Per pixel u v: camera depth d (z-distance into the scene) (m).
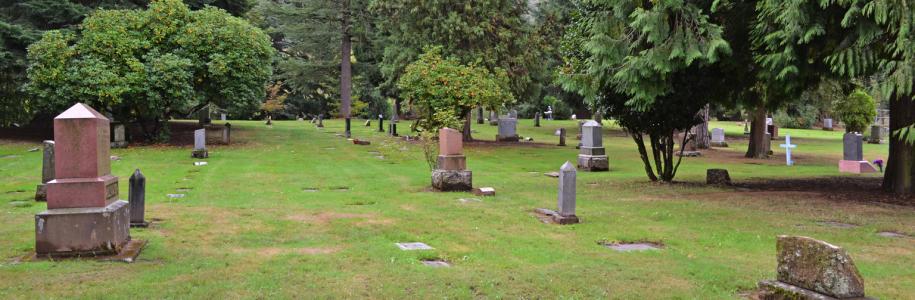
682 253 8.49
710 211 12.26
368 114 56.38
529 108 61.56
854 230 10.14
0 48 25.67
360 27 46.03
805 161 27.19
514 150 29.58
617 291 6.54
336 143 29.73
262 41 28.77
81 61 24.48
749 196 14.59
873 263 7.85
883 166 24.80
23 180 16.59
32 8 26.84
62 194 7.60
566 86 16.59
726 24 14.62
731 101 19.08
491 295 6.38
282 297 6.18
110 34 24.62
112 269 7.15
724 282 6.90
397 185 16.78
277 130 35.84
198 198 13.80
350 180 17.80
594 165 22.11
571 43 20.53
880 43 11.78
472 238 9.46
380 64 37.34
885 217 11.45
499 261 7.93
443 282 6.82
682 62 14.05
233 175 18.38
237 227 10.23
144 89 24.31
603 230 10.20
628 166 23.92
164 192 14.67
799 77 13.40
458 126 24.33
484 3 31.67
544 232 10.02
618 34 15.42
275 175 18.62
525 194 15.02
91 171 7.70
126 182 16.30
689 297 6.33
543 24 35.94
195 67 26.02
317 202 13.39
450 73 28.06
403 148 27.20
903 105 14.57
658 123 17.30
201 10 27.47
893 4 10.53
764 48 13.73
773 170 23.09
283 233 9.77
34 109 29.89
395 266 7.55
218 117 49.72
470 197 14.38
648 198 14.40
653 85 14.55
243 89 27.11
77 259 7.54
